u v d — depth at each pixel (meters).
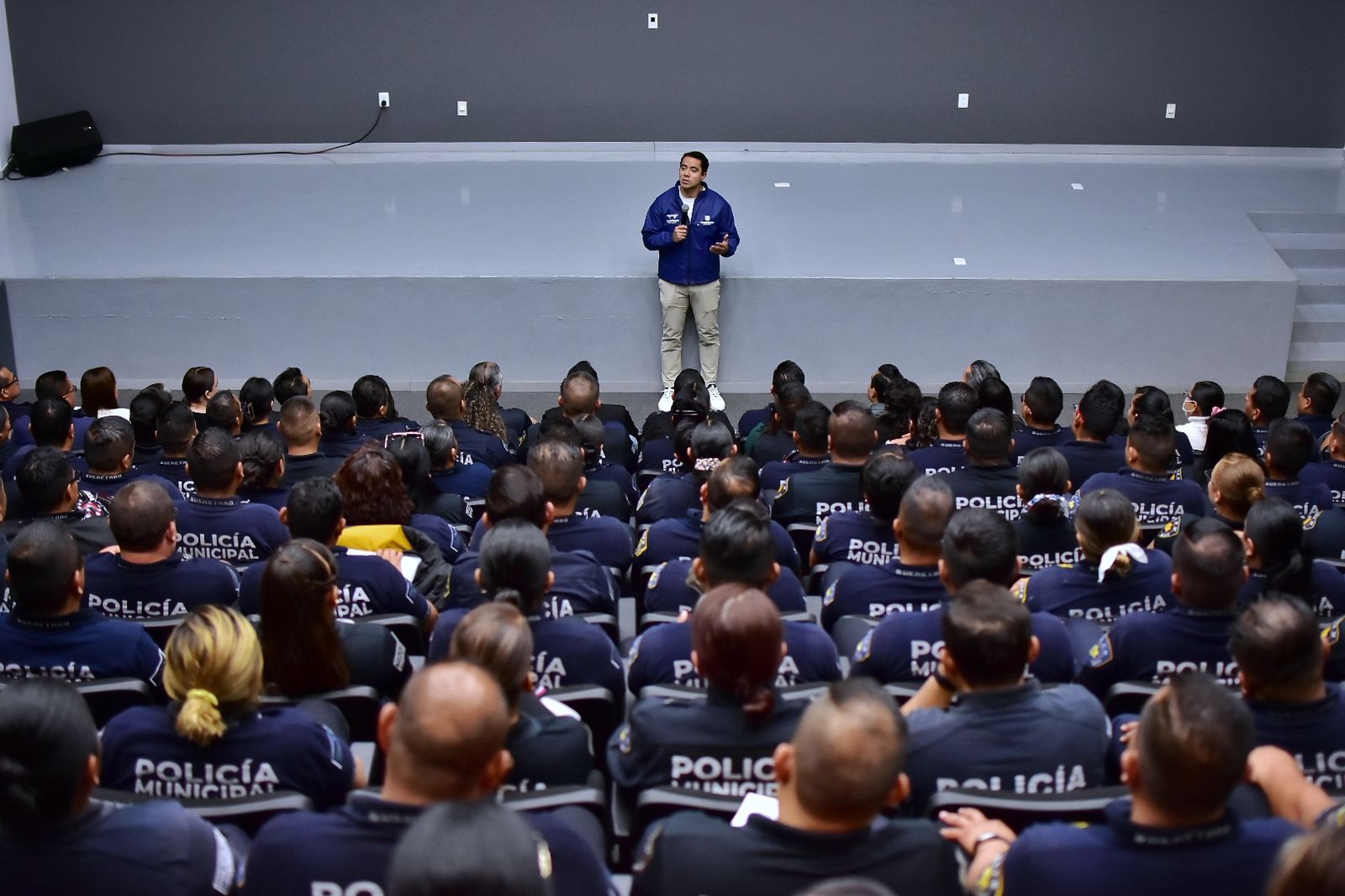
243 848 2.52
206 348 9.32
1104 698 3.44
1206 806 2.13
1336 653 3.67
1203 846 2.16
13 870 2.20
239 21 11.61
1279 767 2.60
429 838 1.62
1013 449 6.02
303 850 2.16
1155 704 2.16
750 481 4.21
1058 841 2.20
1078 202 11.02
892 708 2.14
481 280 9.22
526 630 2.66
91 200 10.73
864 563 4.18
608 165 11.77
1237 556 3.24
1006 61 11.91
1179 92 12.06
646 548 4.45
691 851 2.19
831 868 2.14
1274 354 9.55
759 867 2.16
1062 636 3.33
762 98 11.95
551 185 11.24
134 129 11.88
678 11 11.64
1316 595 4.01
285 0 11.56
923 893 2.17
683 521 4.46
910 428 6.57
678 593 3.96
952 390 5.66
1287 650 2.72
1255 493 4.32
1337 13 11.86
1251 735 2.10
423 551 4.35
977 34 11.80
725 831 2.21
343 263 9.45
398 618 3.68
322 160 11.86
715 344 9.25
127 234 10.00
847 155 12.11
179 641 2.66
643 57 11.78
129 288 9.13
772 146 12.09
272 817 2.55
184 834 2.28
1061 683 3.12
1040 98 12.04
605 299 9.30
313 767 2.73
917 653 3.29
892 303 9.32
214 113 11.86
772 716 2.74
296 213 10.51
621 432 6.65
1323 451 5.83
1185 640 3.31
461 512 5.18
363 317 9.28
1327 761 2.76
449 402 6.19
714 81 11.88
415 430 6.37
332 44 11.69
